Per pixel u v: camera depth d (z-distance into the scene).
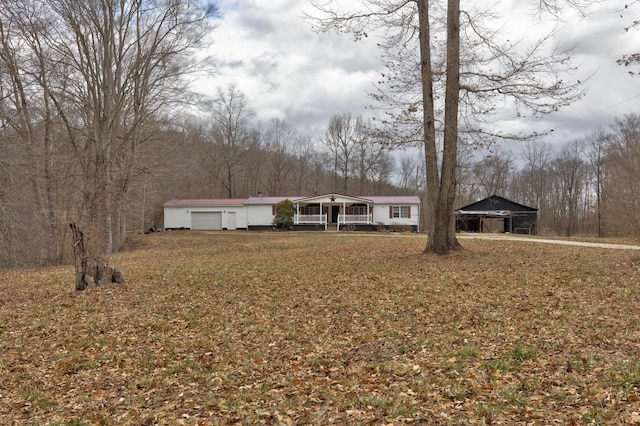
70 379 7.01
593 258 14.39
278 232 44.12
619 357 5.91
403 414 4.80
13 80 23.62
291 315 10.11
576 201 64.12
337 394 5.64
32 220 24.98
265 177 71.69
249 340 8.53
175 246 32.44
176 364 7.43
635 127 43.16
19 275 19.44
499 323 8.18
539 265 13.80
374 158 69.44
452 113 16.16
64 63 24.27
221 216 50.44
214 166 65.75
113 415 5.58
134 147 29.83
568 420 4.28
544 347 6.62
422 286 11.89
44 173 24.92
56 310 11.20
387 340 7.80
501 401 4.88
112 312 10.90
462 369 6.05
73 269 20.52
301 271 15.69
